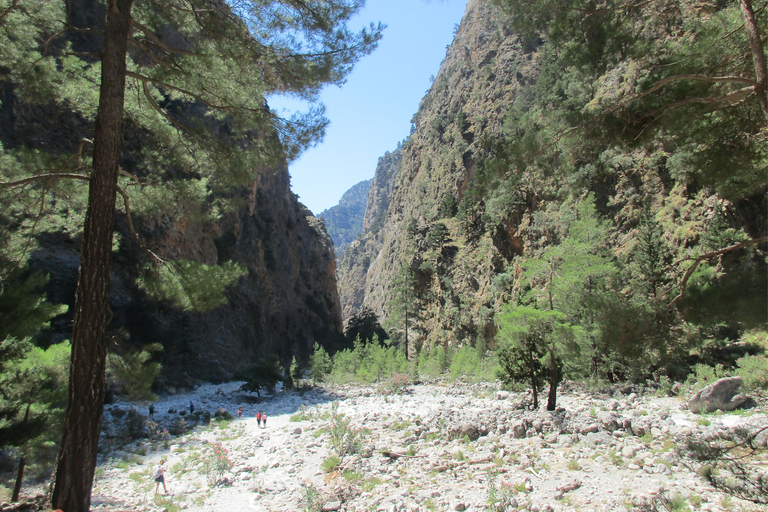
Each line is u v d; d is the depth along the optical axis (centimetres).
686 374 2123
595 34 770
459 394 2917
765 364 1566
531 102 6244
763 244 2005
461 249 7100
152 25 943
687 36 767
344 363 4881
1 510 780
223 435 2241
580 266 1762
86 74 993
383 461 1384
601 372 2355
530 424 1516
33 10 895
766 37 629
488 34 10244
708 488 895
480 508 935
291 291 7712
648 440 1273
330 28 901
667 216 2948
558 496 943
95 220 701
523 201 5031
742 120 715
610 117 728
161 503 1259
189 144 1030
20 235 999
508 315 1767
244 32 920
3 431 995
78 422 648
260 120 965
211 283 932
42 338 2758
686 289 712
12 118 3425
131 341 3944
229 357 5284
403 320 7950
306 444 1800
